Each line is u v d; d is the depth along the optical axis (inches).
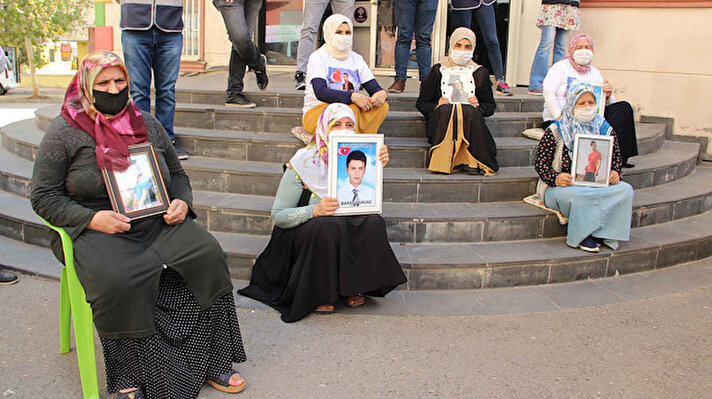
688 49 259.3
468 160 187.0
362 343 129.9
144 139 116.3
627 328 140.3
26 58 1040.8
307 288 137.9
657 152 242.7
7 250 172.9
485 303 150.9
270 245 150.3
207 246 111.1
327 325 137.6
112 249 104.7
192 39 350.6
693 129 262.5
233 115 213.9
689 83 261.0
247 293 149.9
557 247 170.2
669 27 262.1
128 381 105.6
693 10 255.9
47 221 108.3
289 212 140.4
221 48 350.6
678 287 164.9
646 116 272.2
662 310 150.5
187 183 125.6
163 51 190.2
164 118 195.8
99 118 109.1
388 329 136.6
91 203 111.7
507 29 315.0
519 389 114.1
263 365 120.1
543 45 256.2
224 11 207.0
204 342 110.7
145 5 181.5
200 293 109.7
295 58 352.5
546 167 173.5
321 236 136.6
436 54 326.0
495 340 132.9
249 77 302.0
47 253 171.9
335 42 180.7
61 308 119.3
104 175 108.9
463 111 185.6
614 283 166.7
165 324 107.0
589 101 170.4
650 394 113.7
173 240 110.7
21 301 145.3
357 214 139.9
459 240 170.7
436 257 158.9
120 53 354.3
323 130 143.6
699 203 209.2
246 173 183.8
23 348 124.0
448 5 322.0
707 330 140.3
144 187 112.3
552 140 173.8
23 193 200.2
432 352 127.0
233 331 114.4
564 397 111.8
